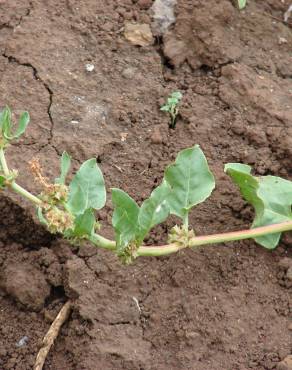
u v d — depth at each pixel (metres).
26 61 4.36
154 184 3.91
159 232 3.74
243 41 4.48
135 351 3.38
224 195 3.84
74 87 4.27
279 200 3.64
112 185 3.90
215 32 4.47
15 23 4.55
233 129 4.08
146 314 3.49
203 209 3.80
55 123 4.11
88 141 4.03
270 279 3.60
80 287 3.55
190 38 4.49
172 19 4.57
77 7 4.62
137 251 3.24
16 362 3.50
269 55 4.44
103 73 4.35
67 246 3.70
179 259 3.62
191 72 4.42
